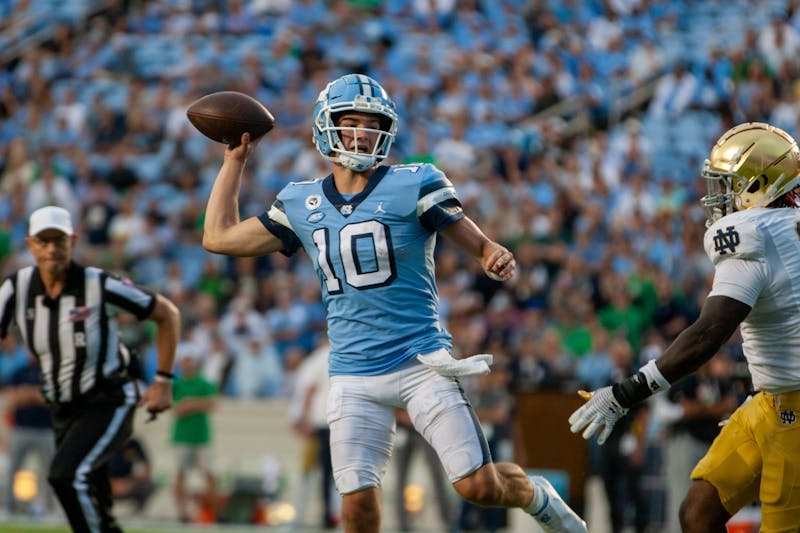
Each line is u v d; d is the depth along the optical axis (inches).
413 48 2269.9
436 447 620.4
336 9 2358.5
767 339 583.2
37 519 1400.1
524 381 1386.6
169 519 1528.1
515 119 2106.3
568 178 1942.7
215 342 1624.0
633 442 1283.2
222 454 1585.9
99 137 2148.1
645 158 1994.3
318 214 629.9
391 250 616.7
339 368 636.1
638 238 1743.4
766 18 2289.6
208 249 661.9
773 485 588.7
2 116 2299.5
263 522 1493.6
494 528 1321.4
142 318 812.6
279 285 1718.8
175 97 2162.9
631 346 1514.5
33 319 798.5
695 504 614.9
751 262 569.6
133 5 2468.0
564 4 2325.3
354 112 628.1
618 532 1284.4
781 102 2068.2
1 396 1595.7
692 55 2218.3
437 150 1959.9
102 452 786.2
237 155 673.6
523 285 1667.1
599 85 2191.2
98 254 1888.5
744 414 606.2
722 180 603.2
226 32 2380.7
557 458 1046.4
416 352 622.5
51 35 2445.9
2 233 1879.9
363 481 623.2
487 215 1801.2
